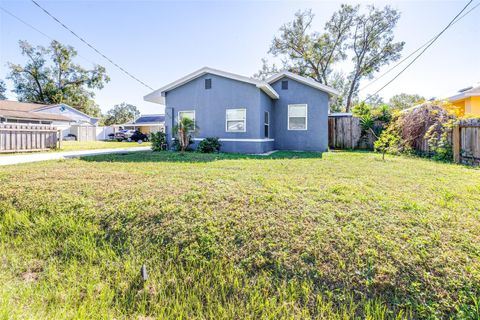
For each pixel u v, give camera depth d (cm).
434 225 234
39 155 841
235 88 988
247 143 973
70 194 348
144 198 318
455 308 159
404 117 958
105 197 332
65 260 242
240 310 177
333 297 178
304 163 611
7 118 1927
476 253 192
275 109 1167
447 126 716
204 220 263
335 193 327
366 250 203
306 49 2236
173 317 175
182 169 514
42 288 203
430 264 185
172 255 230
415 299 167
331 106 2556
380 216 253
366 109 1379
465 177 435
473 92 988
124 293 197
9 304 182
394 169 518
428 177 433
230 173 462
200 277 208
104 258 238
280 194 320
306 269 198
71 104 3148
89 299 190
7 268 230
